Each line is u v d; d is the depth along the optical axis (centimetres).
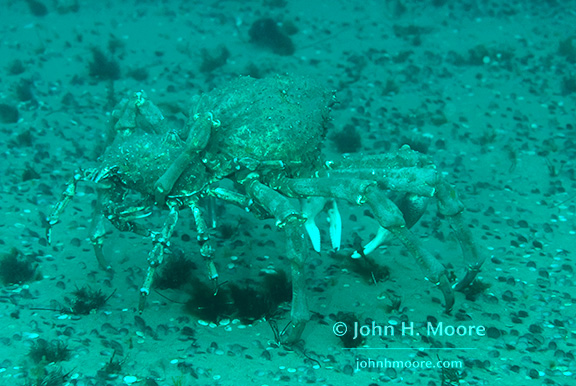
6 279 125
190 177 116
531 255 136
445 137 169
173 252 131
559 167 158
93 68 201
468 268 125
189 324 121
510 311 125
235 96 119
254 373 114
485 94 193
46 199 143
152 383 111
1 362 113
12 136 163
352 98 189
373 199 115
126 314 122
